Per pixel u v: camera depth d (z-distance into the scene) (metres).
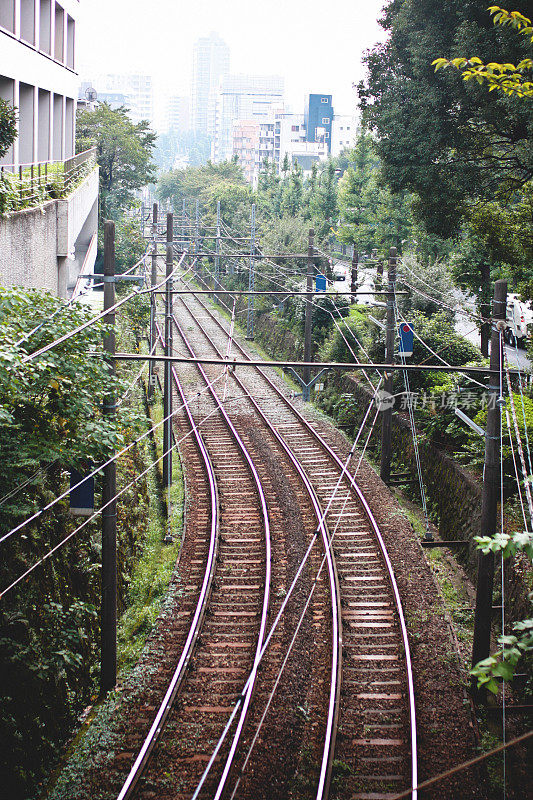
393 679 11.56
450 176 21.41
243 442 23.52
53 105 32.28
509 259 22.08
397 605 13.60
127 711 10.64
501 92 18.19
